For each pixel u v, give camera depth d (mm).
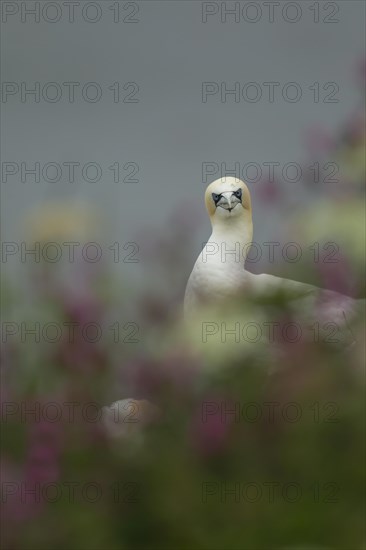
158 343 9703
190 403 9656
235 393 9398
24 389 10461
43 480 9125
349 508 9008
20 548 9117
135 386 9633
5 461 9703
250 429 9391
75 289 10570
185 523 9203
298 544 8789
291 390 9219
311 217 7797
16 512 9070
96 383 10008
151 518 9281
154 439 9758
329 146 8938
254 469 9344
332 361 9188
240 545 8930
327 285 8930
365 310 9039
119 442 9805
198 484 9344
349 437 9266
